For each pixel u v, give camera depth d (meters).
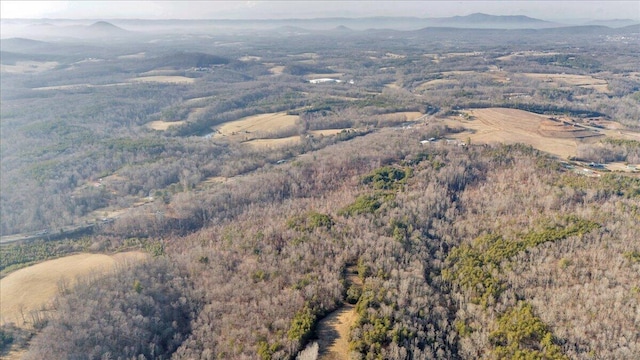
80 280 144.62
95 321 123.25
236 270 145.62
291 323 115.50
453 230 160.25
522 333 106.69
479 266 134.75
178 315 132.25
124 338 120.62
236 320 121.81
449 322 117.44
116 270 150.75
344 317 119.25
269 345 109.44
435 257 145.88
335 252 147.12
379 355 102.44
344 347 108.50
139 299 132.50
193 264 152.88
